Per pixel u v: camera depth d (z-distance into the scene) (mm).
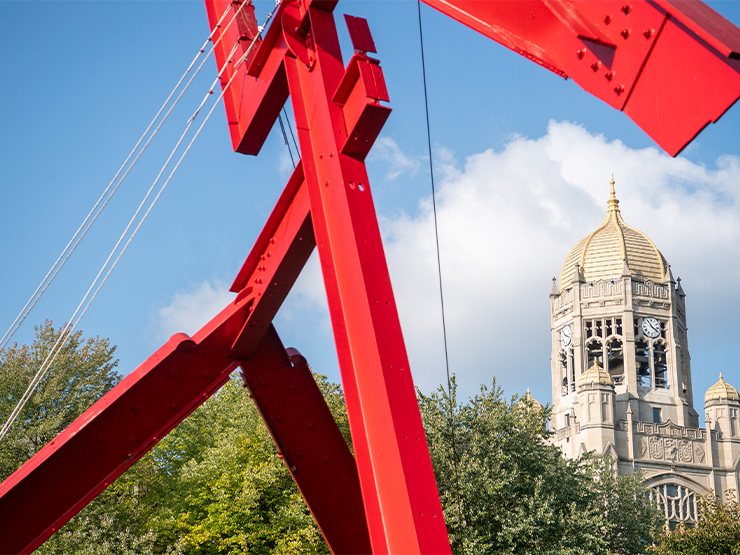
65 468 11578
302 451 13172
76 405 38500
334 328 9164
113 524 33812
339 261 9375
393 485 8070
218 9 14023
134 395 12117
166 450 40906
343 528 13062
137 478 36688
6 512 11234
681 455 87062
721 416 90812
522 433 37875
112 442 11898
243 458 39281
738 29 5820
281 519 36375
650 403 90125
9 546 11172
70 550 31188
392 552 7922
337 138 9727
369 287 8938
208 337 12625
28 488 11375
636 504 59688
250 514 36188
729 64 5605
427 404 37719
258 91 12078
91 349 41312
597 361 96875
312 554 34875
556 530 35062
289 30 10883
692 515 84938
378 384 8492
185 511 38062
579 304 95562
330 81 10055
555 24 7078
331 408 42969
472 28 8094
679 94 5988
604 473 58844
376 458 8344
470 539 32625
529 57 7430
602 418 85750
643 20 6234
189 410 12719
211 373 12711
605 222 103375
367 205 9477
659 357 95438
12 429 36156
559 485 37875
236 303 12758
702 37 5672
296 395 13336
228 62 12672
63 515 11547
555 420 93500
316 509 13070
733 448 88875
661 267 97688
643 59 6250
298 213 11430
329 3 10430
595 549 35656
